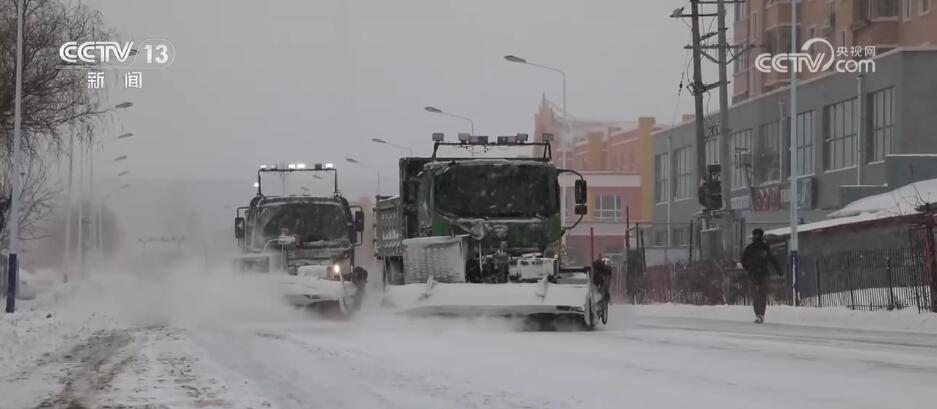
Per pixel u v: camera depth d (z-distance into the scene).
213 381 18.03
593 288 32.19
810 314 39.38
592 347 24.80
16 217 48.12
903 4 94.44
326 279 38.25
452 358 21.84
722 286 54.22
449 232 33.38
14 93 55.59
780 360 21.41
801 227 63.53
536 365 20.31
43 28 57.34
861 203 70.62
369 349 24.25
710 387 16.77
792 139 51.41
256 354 23.20
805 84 94.94
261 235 45.38
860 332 31.42
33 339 28.02
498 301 30.92
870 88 84.94
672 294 59.16
